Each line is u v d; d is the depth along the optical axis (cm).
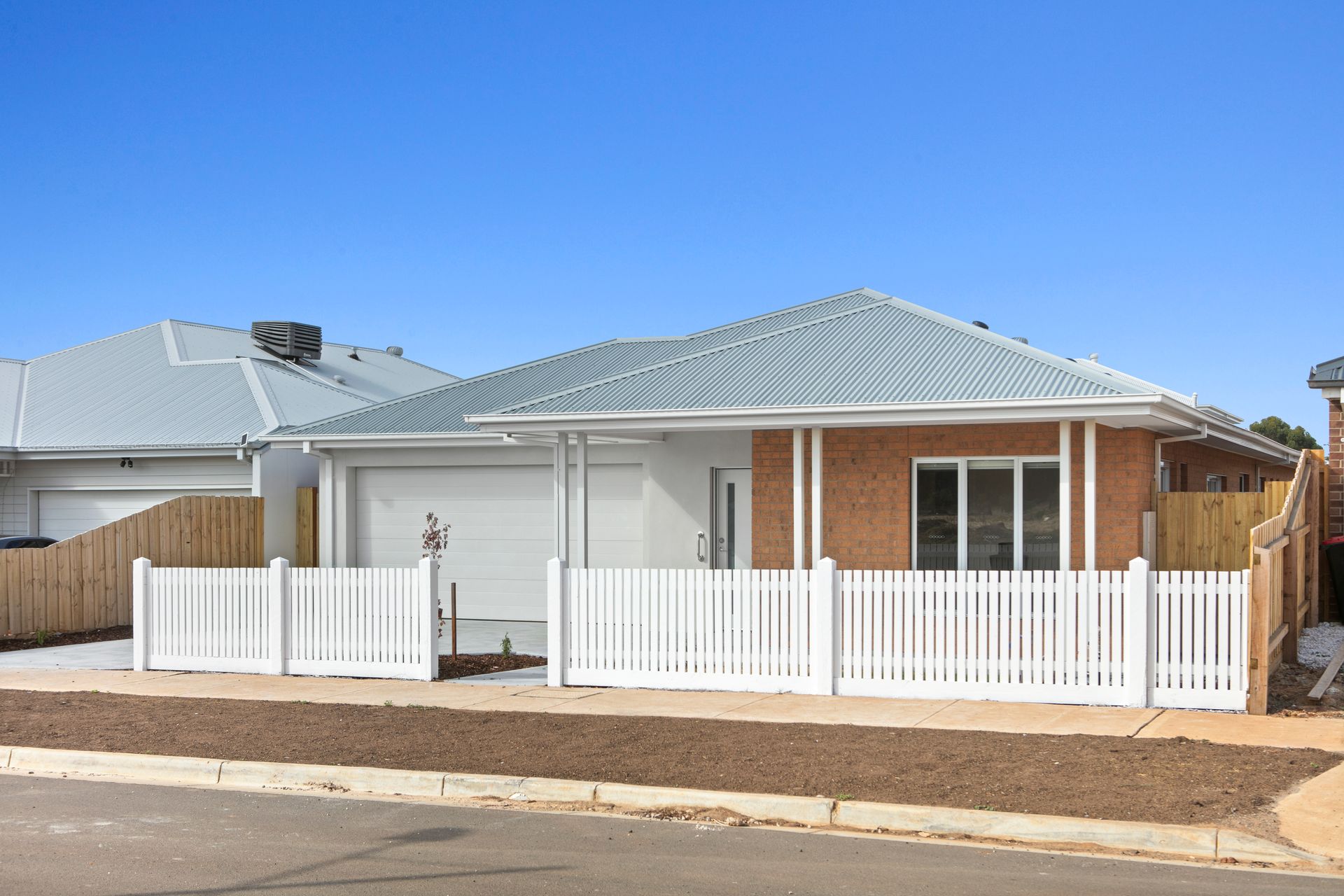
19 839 732
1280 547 1194
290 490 2216
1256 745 902
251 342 3042
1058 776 818
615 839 727
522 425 1483
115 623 1867
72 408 2508
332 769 889
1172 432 1505
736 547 1756
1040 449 1448
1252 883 630
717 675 1193
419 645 1305
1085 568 1285
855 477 1524
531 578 1947
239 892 621
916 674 1138
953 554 1488
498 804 827
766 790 805
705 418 1382
